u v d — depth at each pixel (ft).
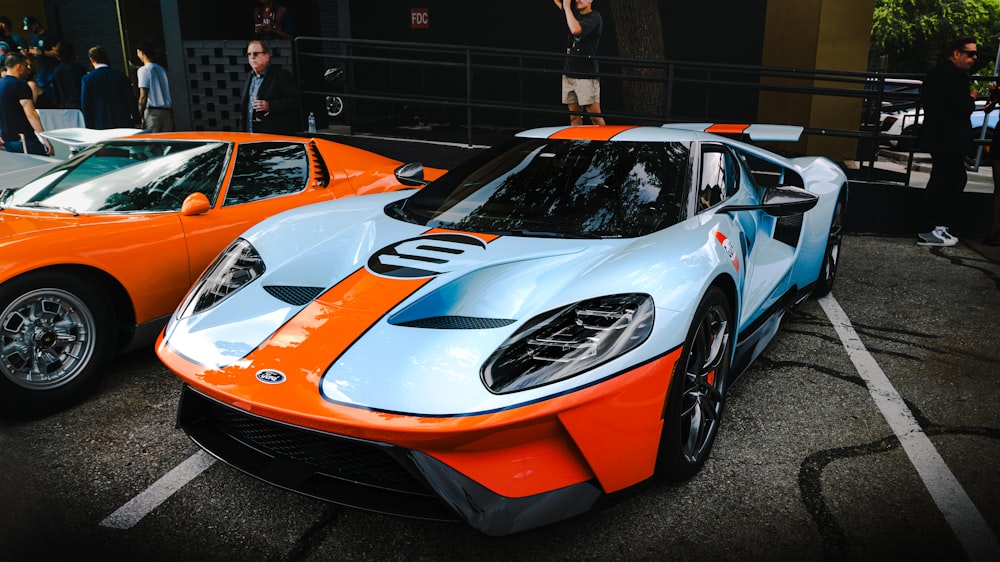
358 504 6.73
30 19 30.35
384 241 8.80
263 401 6.50
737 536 7.26
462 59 36.55
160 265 10.94
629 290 7.27
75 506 7.77
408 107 34.63
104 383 11.03
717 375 8.85
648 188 9.33
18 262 9.29
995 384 11.07
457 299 7.29
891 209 21.90
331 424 6.21
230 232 11.94
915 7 99.71
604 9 34.32
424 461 6.21
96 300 10.19
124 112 25.05
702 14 33.04
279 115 22.43
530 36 35.42
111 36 38.93
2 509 7.69
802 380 11.25
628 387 6.70
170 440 9.29
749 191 11.32
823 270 15.08
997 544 7.11
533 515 6.52
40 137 18.65
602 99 35.14
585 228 8.75
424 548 7.12
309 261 8.56
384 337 6.89
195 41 28.43
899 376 11.40
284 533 7.35
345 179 14.32
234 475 8.45
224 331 7.52
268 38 27.58
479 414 6.11
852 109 30.78
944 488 8.13
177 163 12.57
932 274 17.53
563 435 6.58
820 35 28.99
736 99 33.32
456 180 10.48
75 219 10.93
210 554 6.98
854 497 7.97
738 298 9.07
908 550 7.02
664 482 8.25
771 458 8.83
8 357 9.48
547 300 7.15
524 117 36.22
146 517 7.58
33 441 9.24
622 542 7.18
